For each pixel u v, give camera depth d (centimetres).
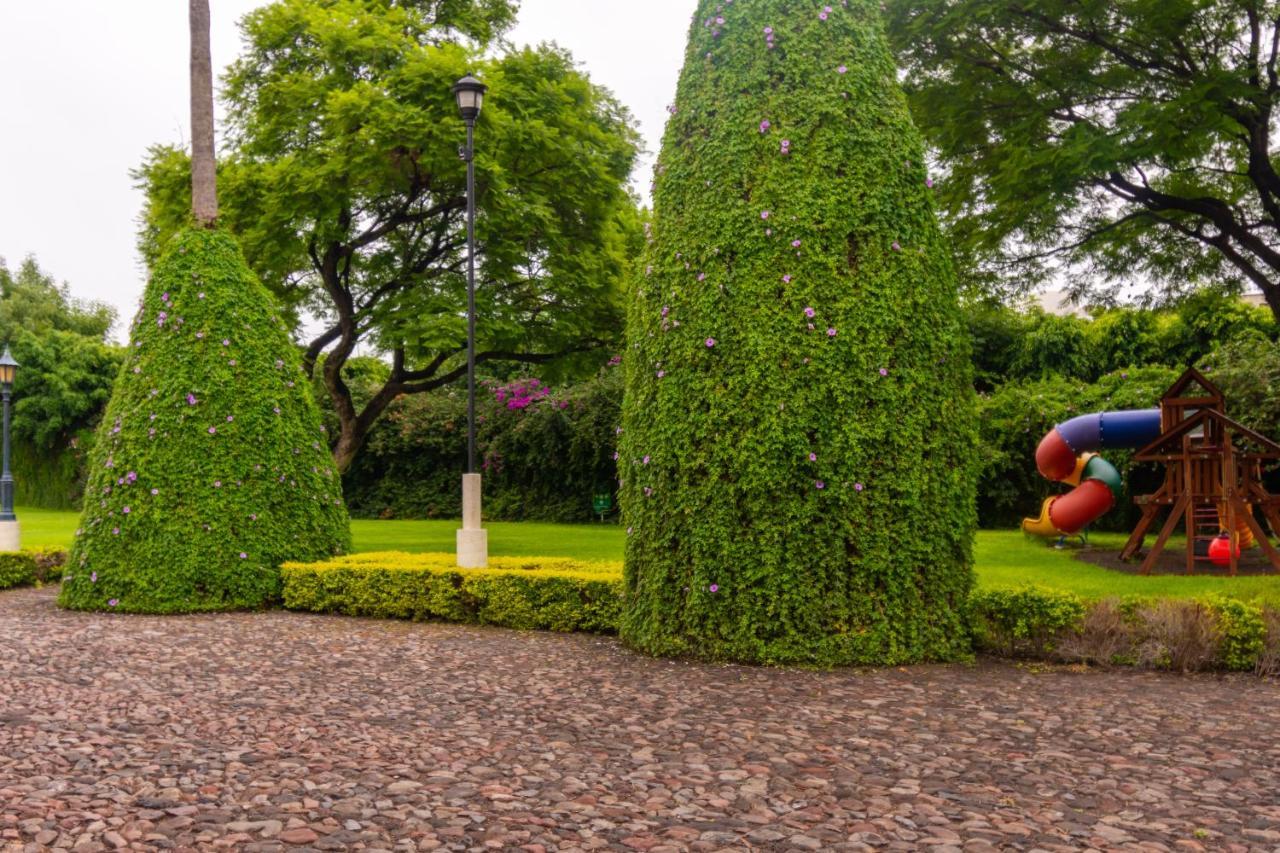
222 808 330
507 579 757
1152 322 2092
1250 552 1174
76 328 3716
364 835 307
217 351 865
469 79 895
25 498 2956
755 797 347
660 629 627
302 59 1279
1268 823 324
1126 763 390
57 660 602
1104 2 959
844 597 596
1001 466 1644
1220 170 1125
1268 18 952
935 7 1046
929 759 394
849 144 618
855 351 594
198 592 828
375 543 1496
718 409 604
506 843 302
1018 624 612
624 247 1465
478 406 2294
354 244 1328
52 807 329
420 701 495
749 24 640
